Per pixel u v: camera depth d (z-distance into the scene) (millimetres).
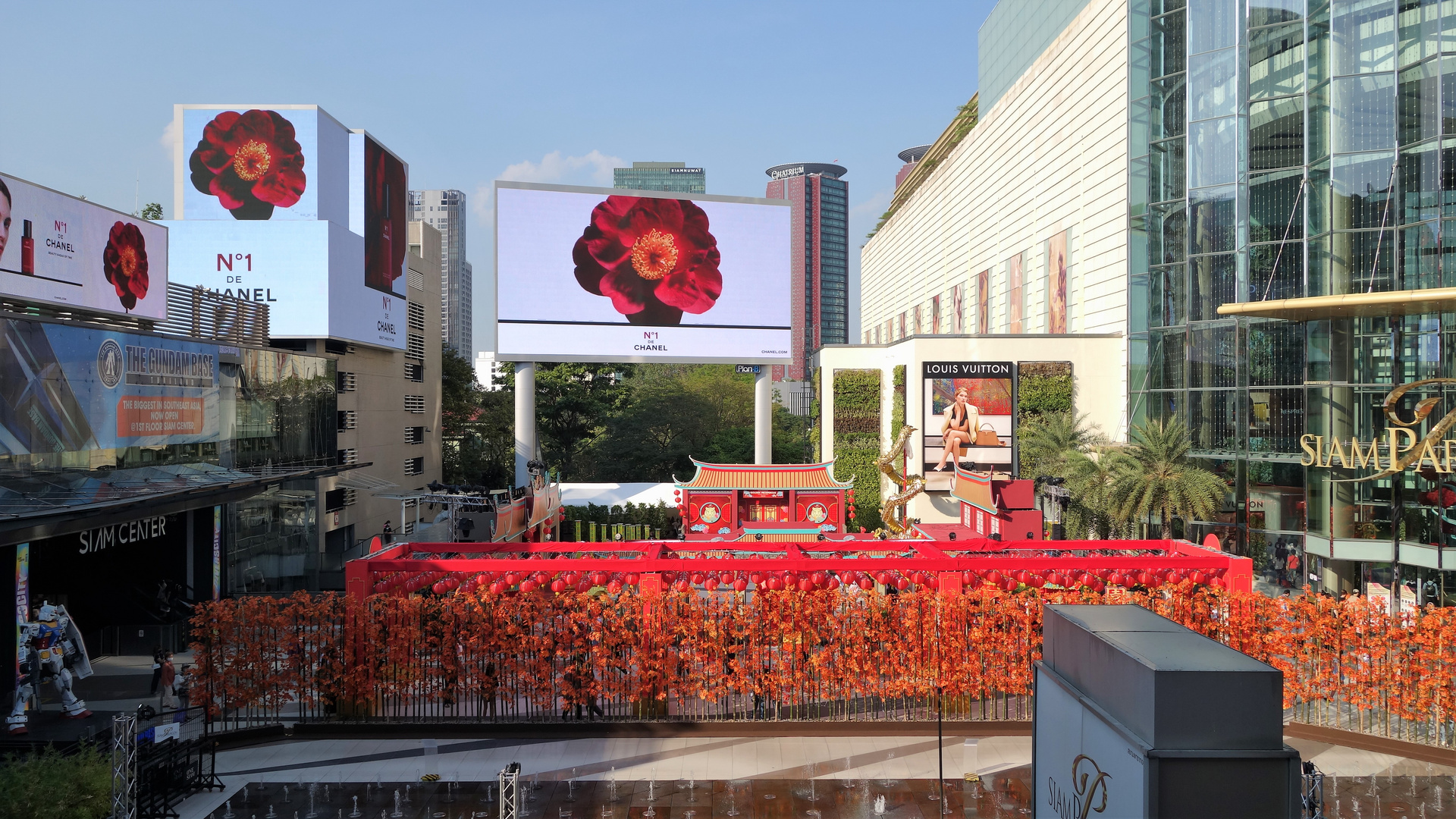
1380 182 32844
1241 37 38625
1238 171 38844
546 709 22234
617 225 51156
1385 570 32688
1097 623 11016
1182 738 8930
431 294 67000
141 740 17797
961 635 22016
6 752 19359
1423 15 31641
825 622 22047
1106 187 48219
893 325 105812
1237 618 22391
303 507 41125
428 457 66188
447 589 23094
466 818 17047
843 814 17078
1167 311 43125
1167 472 36625
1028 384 48781
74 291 31719
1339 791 17859
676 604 22203
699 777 19016
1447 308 30156
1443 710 19750
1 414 21266
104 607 30406
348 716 21906
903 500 41531
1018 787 18328
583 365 76312
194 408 30531
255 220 46625
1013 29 69375
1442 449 29891
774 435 92500
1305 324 34656
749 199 52750
